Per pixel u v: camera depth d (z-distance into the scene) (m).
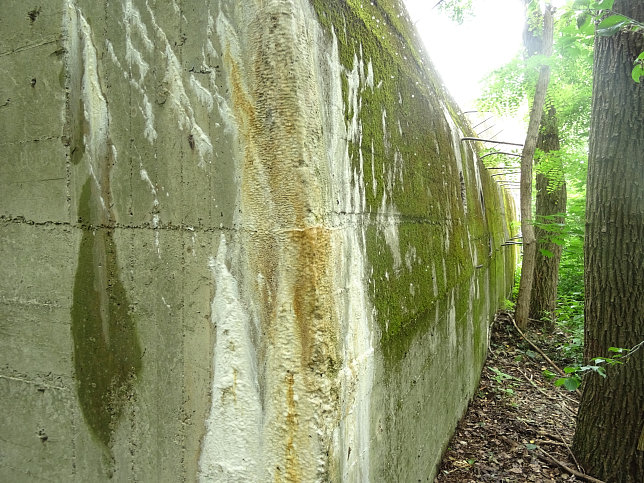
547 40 5.21
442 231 2.65
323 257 1.14
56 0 1.43
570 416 3.62
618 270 2.62
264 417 1.16
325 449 1.12
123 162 1.35
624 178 2.59
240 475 1.18
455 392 3.13
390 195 1.77
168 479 1.29
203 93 1.21
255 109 1.14
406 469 1.98
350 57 1.45
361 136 1.50
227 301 1.20
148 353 1.32
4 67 1.54
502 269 7.54
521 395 4.09
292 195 1.12
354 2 1.58
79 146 1.42
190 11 1.22
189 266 1.25
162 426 1.30
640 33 2.49
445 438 2.86
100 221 1.39
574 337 5.27
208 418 1.22
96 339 1.41
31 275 1.52
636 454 2.60
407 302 1.94
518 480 2.66
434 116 2.64
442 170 2.74
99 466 1.42
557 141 6.36
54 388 1.50
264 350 1.16
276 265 1.14
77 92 1.41
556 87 6.07
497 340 5.69
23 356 1.55
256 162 1.15
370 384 1.50
